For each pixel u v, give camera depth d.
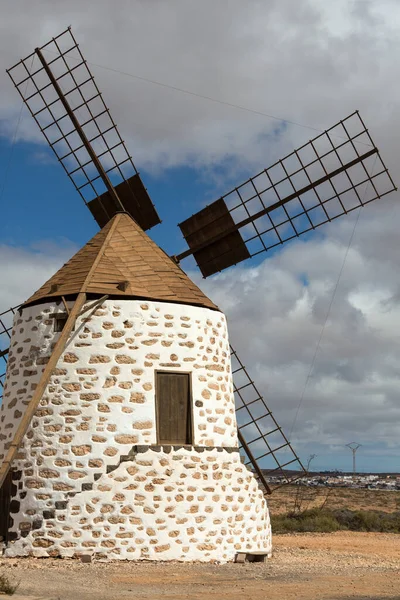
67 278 21.95
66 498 19.38
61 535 19.00
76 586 14.91
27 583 14.80
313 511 36.69
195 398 20.95
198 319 21.67
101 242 23.45
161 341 20.91
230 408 22.08
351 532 32.31
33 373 20.91
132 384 20.31
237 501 20.67
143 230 26.75
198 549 19.52
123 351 20.50
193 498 19.80
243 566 18.91
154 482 19.47
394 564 19.81
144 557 18.95
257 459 25.94
